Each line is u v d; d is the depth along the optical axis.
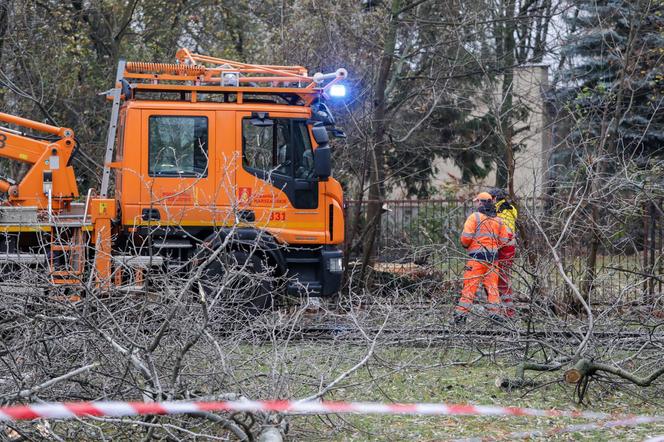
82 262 16.08
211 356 10.53
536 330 15.20
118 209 18.27
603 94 25.45
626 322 14.30
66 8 29.23
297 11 26.77
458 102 31.06
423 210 24.08
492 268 14.69
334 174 25.75
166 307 10.30
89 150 27.91
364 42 26.02
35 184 17.91
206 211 17.61
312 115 18.28
